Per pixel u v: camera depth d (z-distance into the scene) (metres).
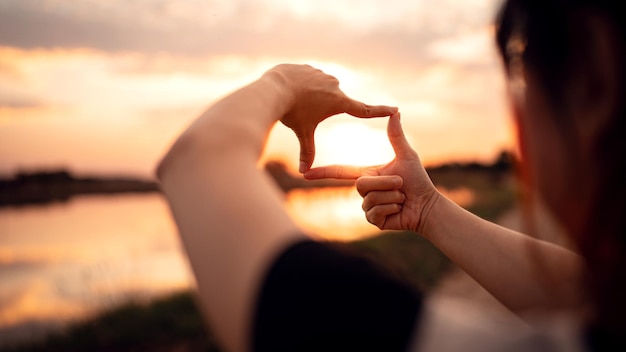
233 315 0.35
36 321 8.74
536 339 0.32
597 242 0.33
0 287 14.80
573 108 0.34
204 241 0.38
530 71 0.36
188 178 0.42
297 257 0.35
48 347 6.72
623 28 0.32
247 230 0.37
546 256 0.55
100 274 9.72
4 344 7.16
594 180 0.33
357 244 9.74
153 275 10.33
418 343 0.32
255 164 0.44
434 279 6.95
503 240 0.81
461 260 0.83
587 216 0.33
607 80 0.33
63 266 18.55
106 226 35.94
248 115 0.48
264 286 0.35
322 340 0.32
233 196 0.39
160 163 0.45
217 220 0.38
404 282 0.35
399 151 0.96
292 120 0.67
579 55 0.33
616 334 0.31
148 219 40.19
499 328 0.33
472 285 5.24
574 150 0.34
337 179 0.96
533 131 0.36
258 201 0.39
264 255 0.36
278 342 0.33
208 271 0.37
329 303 0.33
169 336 6.45
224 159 0.43
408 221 0.92
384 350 0.32
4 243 27.67
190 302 7.49
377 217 0.96
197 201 0.40
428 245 9.33
